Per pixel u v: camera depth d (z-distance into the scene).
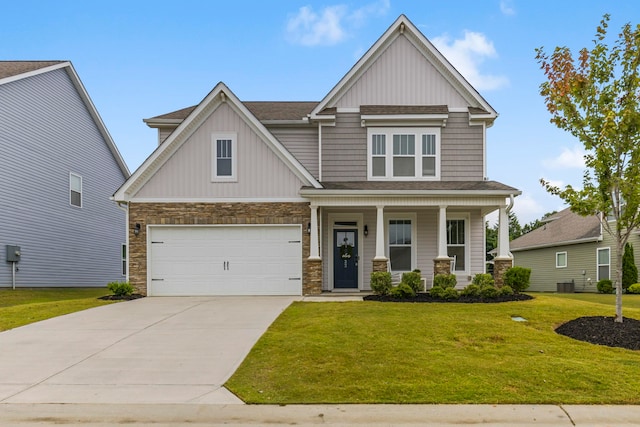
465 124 16.69
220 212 15.16
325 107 16.78
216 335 9.09
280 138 17.39
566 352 7.71
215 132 15.27
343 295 14.66
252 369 6.99
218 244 15.16
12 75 17.75
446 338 8.46
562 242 26.94
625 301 16.97
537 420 5.36
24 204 18.53
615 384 6.27
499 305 11.73
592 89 9.24
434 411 5.55
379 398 5.87
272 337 8.73
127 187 15.05
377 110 16.47
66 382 6.59
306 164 17.30
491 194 14.53
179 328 9.76
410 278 13.69
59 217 20.94
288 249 15.10
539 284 30.48
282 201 15.12
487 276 13.70
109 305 12.95
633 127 8.78
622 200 9.42
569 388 6.16
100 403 5.86
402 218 16.67
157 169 15.27
